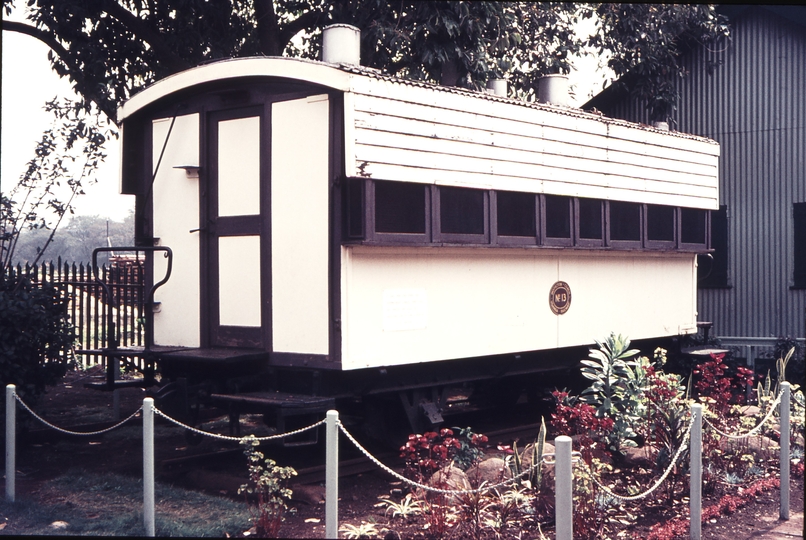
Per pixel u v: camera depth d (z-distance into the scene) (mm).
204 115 7871
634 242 10383
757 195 14469
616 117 16219
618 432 7746
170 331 8156
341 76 6852
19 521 6199
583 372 8281
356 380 7551
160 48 13594
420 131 7469
